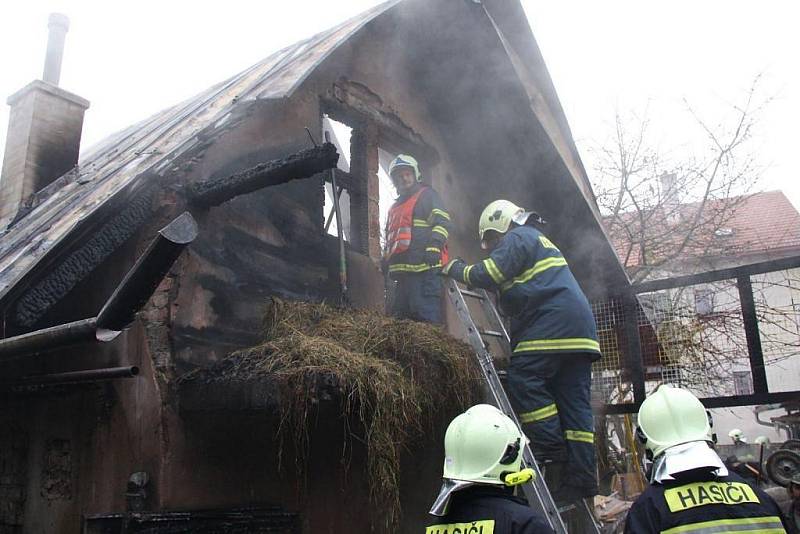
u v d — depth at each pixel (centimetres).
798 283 688
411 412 358
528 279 440
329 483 423
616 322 659
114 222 354
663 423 275
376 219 572
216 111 420
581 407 433
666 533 252
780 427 1462
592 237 664
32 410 416
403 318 500
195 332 378
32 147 516
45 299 320
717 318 650
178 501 347
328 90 534
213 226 402
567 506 416
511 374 434
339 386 324
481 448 248
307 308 419
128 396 367
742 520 246
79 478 378
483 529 231
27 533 400
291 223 463
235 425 380
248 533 369
